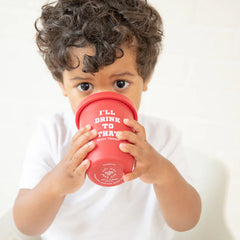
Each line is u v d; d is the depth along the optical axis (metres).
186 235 1.07
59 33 0.80
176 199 0.82
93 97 0.66
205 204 1.06
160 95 1.46
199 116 1.49
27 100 1.45
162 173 0.75
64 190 0.74
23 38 1.38
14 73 1.42
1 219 0.95
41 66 1.41
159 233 1.01
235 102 1.48
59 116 1.03
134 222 1.00
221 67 1.44
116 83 0.75
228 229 1.02
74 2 0.83
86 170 0.62
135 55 0.77
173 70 1.43
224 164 1.07
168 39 1.40
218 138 1.52
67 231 0.99
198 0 1.37
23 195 0.87
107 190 0.98
